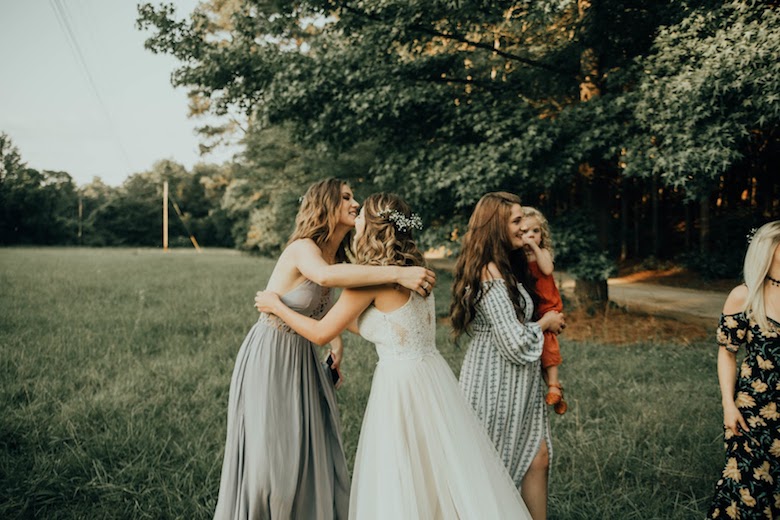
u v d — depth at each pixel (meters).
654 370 5.67
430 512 2.25
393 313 2.34
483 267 2.58
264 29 9.50
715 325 8.79
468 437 2.33
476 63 9.52
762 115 6.36
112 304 10.22
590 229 8.88
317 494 2.53
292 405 2.51
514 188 8.59
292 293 2.56
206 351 6.36
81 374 5.27
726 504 2.44
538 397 2.62
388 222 2.44
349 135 9.51
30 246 57.53
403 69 8.89
